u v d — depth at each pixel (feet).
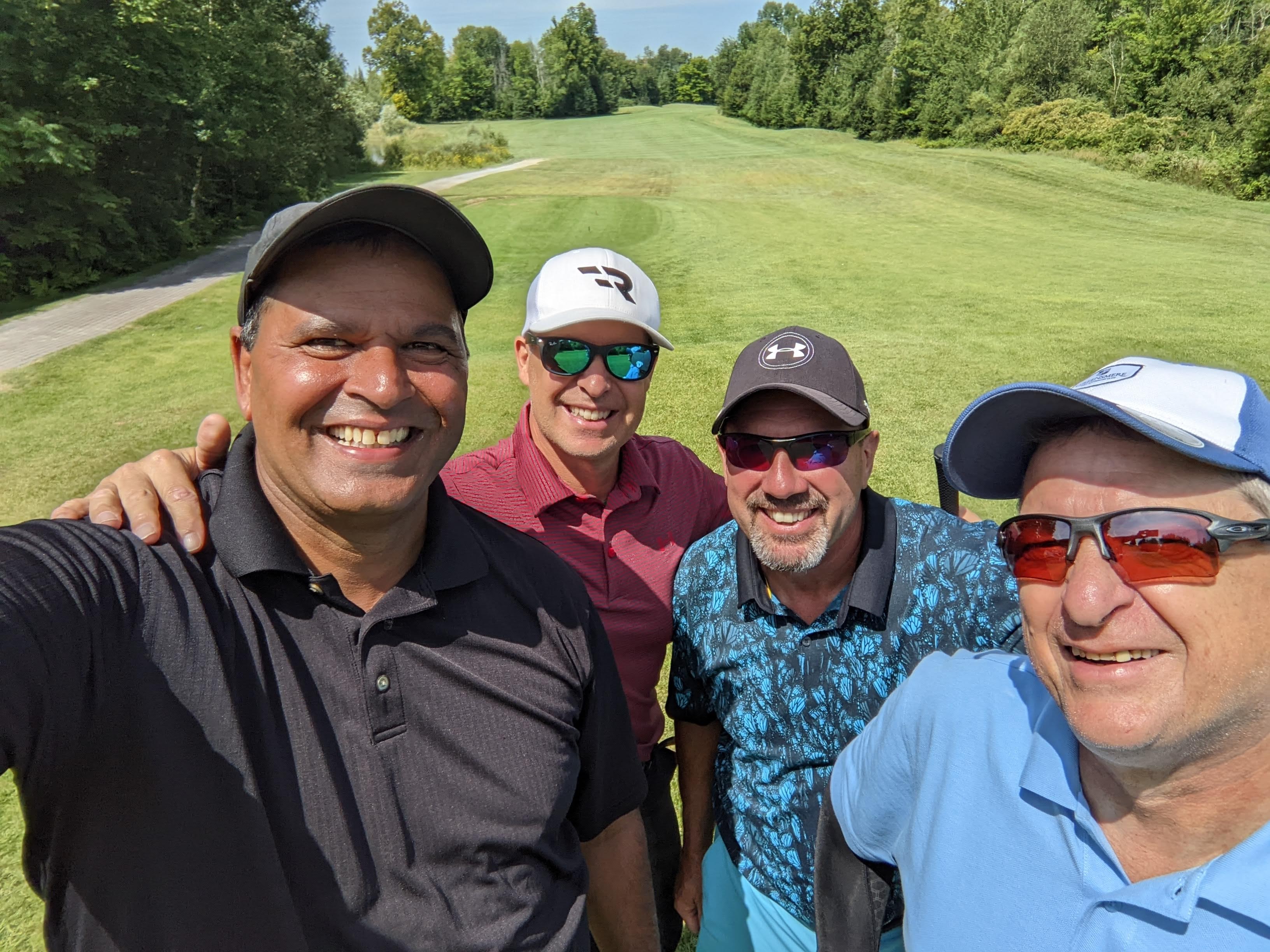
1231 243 66.64
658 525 8.45
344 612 4.25
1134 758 3.57
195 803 3.78
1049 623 3.80
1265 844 3.40
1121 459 3.59
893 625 6.62
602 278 8.02
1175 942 3.48
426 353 4.31
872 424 26.99
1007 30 159.63
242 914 3.87
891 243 70.44
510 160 163.43
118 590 3.78
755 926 7.41
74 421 30.42
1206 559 3.35
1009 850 4.17
